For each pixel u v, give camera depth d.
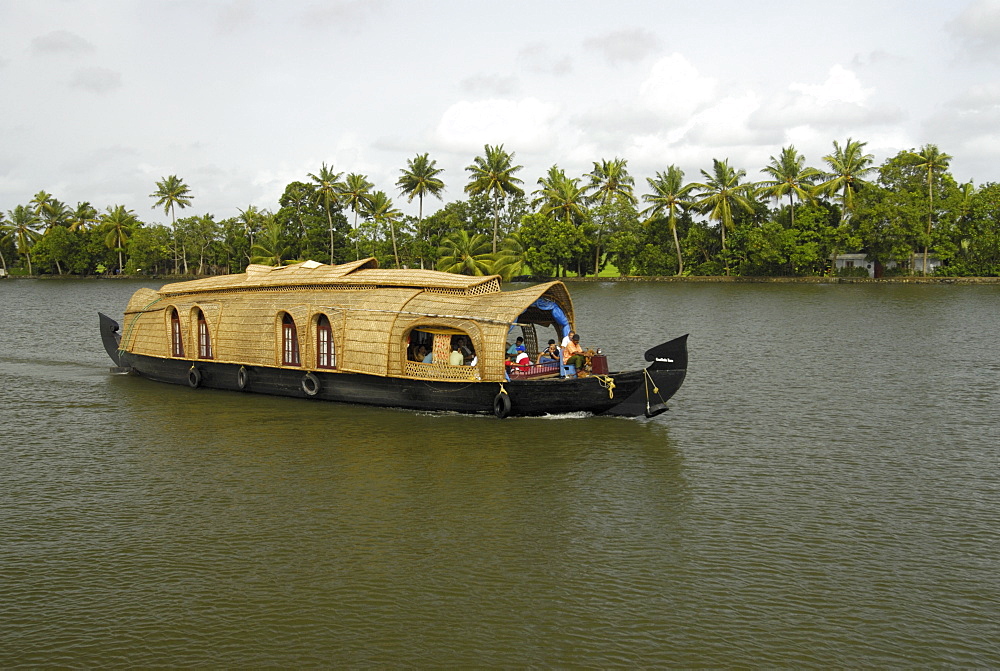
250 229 98.88
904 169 78.50
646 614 9.73
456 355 18.56
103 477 14.45
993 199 75.31
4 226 110.12
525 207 95.44
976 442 16.92
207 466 15.09
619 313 47.56
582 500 13.36
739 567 10.93
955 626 9.48
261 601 10.02
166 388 22.45
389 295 19.34
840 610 9.83
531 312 20.11
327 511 12.82
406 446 16.30
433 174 79.81
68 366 26.72
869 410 19.86
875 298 57.31
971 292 62.94
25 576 10.65
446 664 8.77
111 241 104.00
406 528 12.16
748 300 57.00
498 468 14.96
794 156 79.88
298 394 20.41
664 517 12.65
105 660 8.84
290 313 20.19
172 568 10.86
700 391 22.23
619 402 17.97
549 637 9.27
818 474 14.78
